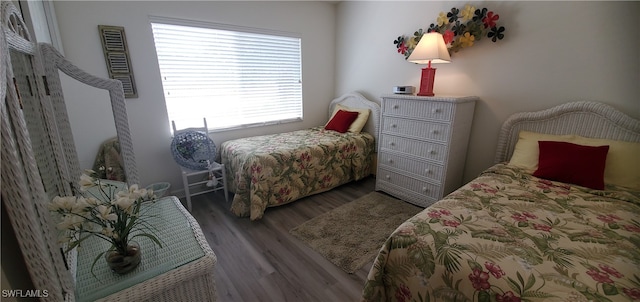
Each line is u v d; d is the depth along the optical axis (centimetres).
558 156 186
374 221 243
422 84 257
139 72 251
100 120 145
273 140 307
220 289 166
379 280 125
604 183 171
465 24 254
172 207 145
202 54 284
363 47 355
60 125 113
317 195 300
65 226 85
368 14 339
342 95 398
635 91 183
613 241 112
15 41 73
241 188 248
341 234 223
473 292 96
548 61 214
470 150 273
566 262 98
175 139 264
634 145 175
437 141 246
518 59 229
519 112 234
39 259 63
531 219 130
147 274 96
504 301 89
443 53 239
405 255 117
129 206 95
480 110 259
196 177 302
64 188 107
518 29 225
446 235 116
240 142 297
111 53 234
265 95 345
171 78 271
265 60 334
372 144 344
